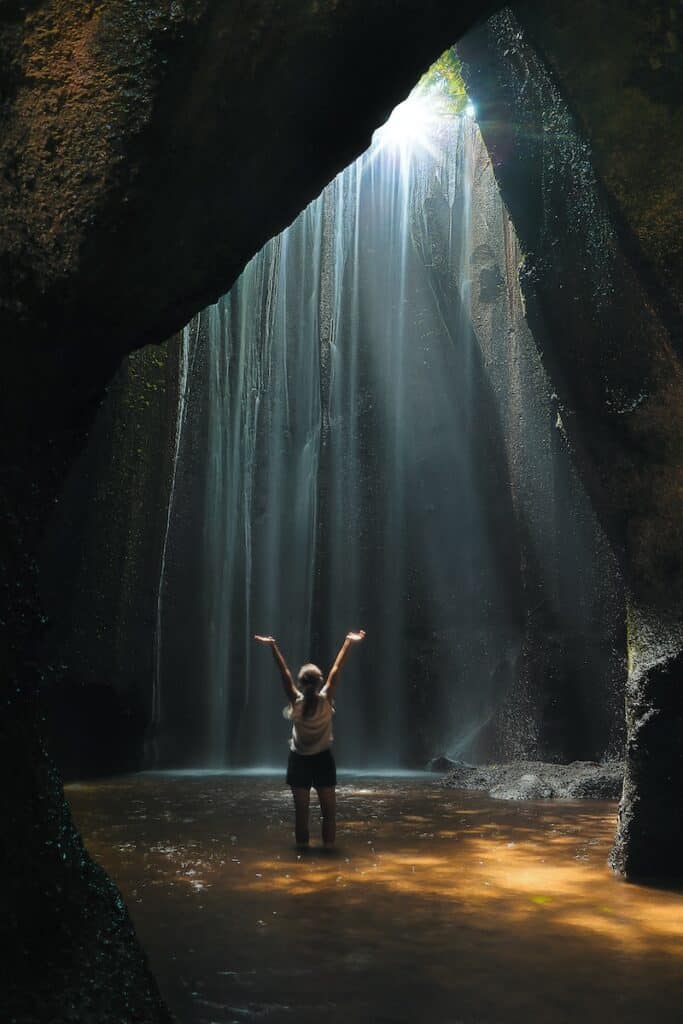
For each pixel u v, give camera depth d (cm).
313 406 1948
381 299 1898
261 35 350
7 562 325
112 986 293
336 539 1877
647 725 602
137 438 1465
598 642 1466
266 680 1870
